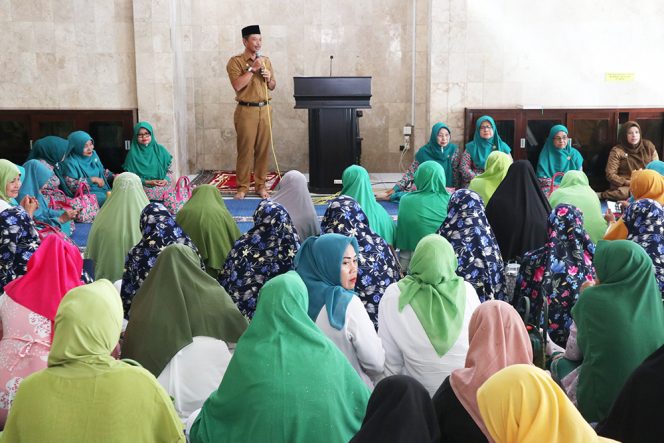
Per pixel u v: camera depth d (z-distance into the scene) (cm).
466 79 857
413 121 991
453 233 411
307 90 812
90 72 866
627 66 856
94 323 218
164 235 395
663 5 845
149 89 867
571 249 385
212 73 988
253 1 977
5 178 538
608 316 291
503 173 617
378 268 397
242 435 245
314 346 251
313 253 310
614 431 241
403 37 990
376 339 299
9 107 867
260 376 245
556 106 862
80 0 854
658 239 399
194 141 994
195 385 288
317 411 243
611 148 855
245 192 823
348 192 519
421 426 193
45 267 308
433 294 305
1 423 299
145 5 850
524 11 847
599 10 847
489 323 236
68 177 739
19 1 852
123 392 213
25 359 300
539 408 173
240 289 400
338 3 982
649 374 235
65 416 211
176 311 292
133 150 793
